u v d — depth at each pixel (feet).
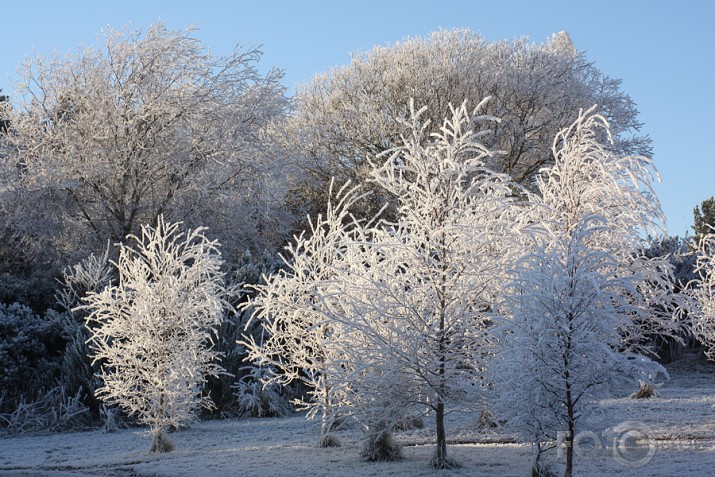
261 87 77.56
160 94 73.26
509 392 19.08
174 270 33.50
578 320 18.19
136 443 34.65
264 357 31.50
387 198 84.02
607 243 28.76
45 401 43.45
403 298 24.17
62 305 52.60
